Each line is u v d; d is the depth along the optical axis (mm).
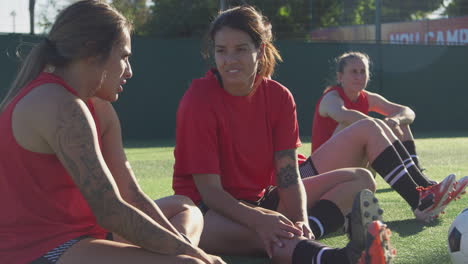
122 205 1605
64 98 1568
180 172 2439
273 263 2195
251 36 2285
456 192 2949
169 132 11383
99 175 1572
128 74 1809
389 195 4121
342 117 3729
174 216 2150
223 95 2408
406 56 12633
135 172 6148
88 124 1582
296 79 11891
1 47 9766
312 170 3010
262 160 2492
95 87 1712
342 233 2883
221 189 2350
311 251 2035
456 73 13133
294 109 2539
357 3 18234
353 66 3938
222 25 2291
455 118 13227
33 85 1595
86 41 1639
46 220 1592
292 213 2438
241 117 2424
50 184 1587
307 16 16781
